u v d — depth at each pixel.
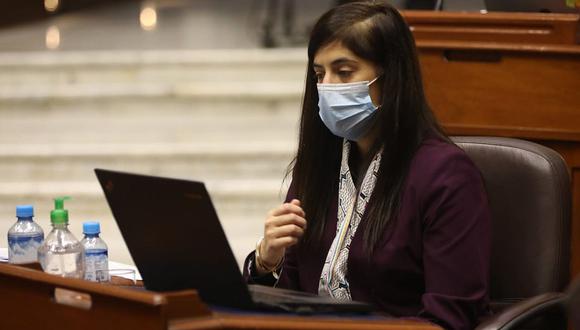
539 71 9.35
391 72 7.41
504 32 9.46
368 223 7.36
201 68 23.12
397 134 7.40
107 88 22.00
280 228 7.38
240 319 5.52
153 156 20.11
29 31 29.86
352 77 7.43
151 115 21.91
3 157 20.33
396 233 7.27
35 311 6.28
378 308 7.42
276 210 7.45
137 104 21.95
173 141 21.27
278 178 19.94
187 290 5.82
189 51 25.25
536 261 7.83
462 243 7.04
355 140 7.73
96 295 5.78
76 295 6.25
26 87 22.92
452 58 9.59
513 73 9.42
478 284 6.99
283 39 26.02
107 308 5.73
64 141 21.41
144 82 23.22
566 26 9.33
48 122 21.88
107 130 21.50
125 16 31.55
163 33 28.56
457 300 6.89
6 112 22.06
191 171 20.12
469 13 9.55
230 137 21.23
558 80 9.30
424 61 9.60
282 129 21.27
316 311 6.15
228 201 19.14
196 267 6.15
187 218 5.96
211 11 31.77
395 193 7.31
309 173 7.97
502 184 8.03
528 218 7.90
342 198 7.71
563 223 7.85
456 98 9.58
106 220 19.05
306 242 7.87
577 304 4.03
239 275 5.91
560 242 7.81
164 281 6.52
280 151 20.02
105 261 7.77
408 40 7.48
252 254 7.97
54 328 6.14
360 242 7.43
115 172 6.35
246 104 21.78
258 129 21.31
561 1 9.84
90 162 20.27
